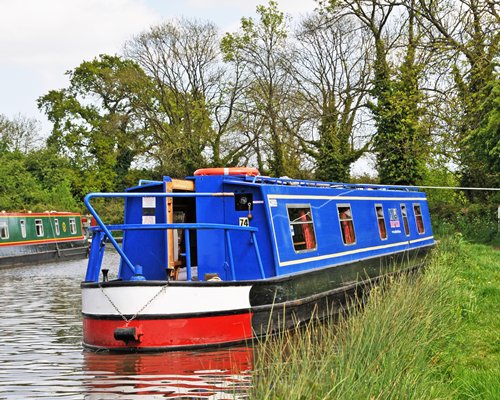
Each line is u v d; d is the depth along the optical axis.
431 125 28.72
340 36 41.09
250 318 11.12
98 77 58.94
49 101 60.66
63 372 9.33
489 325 10.44
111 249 39.34
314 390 5.74
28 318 14.66
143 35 47.97
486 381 7.04
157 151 51.22
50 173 52.66
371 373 6.44
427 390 6.59
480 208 33.44
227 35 45.38
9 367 9.66
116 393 8.27
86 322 10.89
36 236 33.12
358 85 40.09
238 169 12.70
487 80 26.86
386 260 16.92
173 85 48.41
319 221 14.13
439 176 37.03
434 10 28.55
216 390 8.27
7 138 60.03
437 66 26.34
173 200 12.80
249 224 12.27
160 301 10.37
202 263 12.14
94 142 58.38
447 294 11.70
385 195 18.42
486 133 26.64
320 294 12.98
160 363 9.71
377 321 7.82
